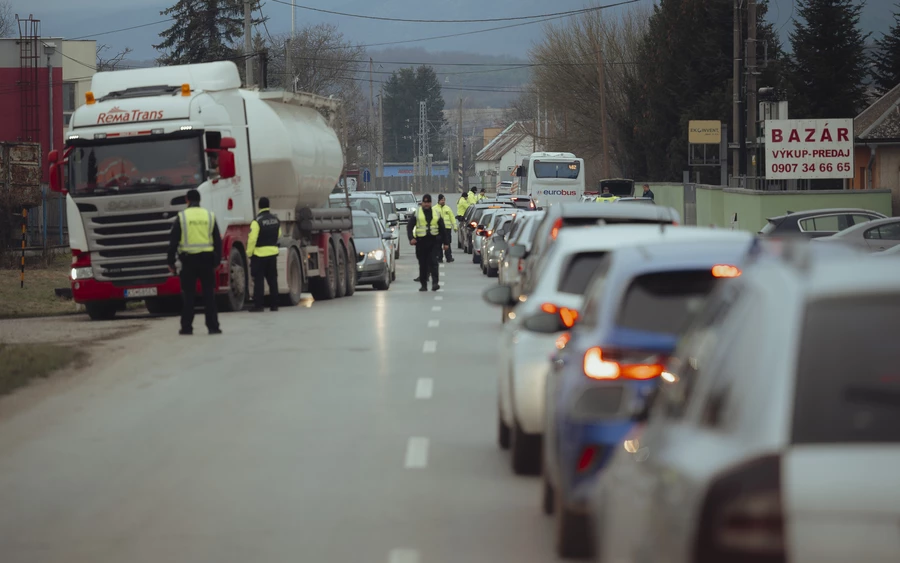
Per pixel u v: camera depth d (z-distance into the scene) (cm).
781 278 1155
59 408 3906
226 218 7525
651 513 1188
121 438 3366
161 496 2659
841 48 19000
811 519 979
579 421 2061
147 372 4741
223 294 7638
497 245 6581
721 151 16762
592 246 2780
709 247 2242
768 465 997
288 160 8275
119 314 8325
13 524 2430
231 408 3847
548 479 2419
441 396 4053
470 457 3059
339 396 4066
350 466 2958
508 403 2952
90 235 7250
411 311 7538
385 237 10688
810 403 1027
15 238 13762
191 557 2162
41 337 6084
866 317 1072
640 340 2088
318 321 6850
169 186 7219
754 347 1106
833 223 9794
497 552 2181
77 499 2645
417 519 2433
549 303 2753
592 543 2097
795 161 12038
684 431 1215
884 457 989
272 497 2638
